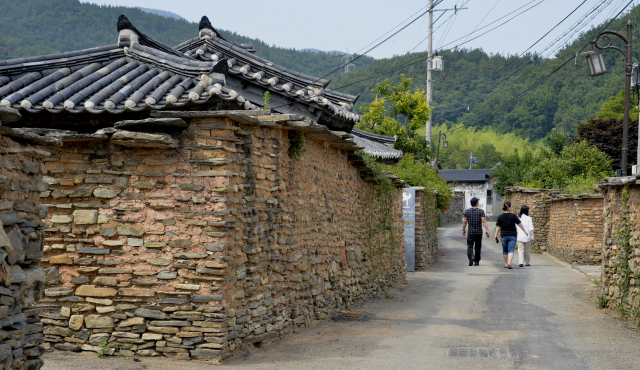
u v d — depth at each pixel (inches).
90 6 4586.6
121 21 322.7
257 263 259.0
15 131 142.1
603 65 588.4
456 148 3533.5
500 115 3449.8
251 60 408.5
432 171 1055.0
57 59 307.3
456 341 277.9
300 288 304.8
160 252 232.8
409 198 670.5
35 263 155.7
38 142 156.2
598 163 1126.4
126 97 272.7
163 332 231.6
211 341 227.1
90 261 237.0
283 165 287.1
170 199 232.2
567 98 2962.6
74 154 239.0
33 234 153.3
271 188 272.4
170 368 215.3
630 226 326.6
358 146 369.7
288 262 291.3
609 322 326.6
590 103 2657.5
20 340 144.9
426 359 241.9
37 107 264.7
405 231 669.3
